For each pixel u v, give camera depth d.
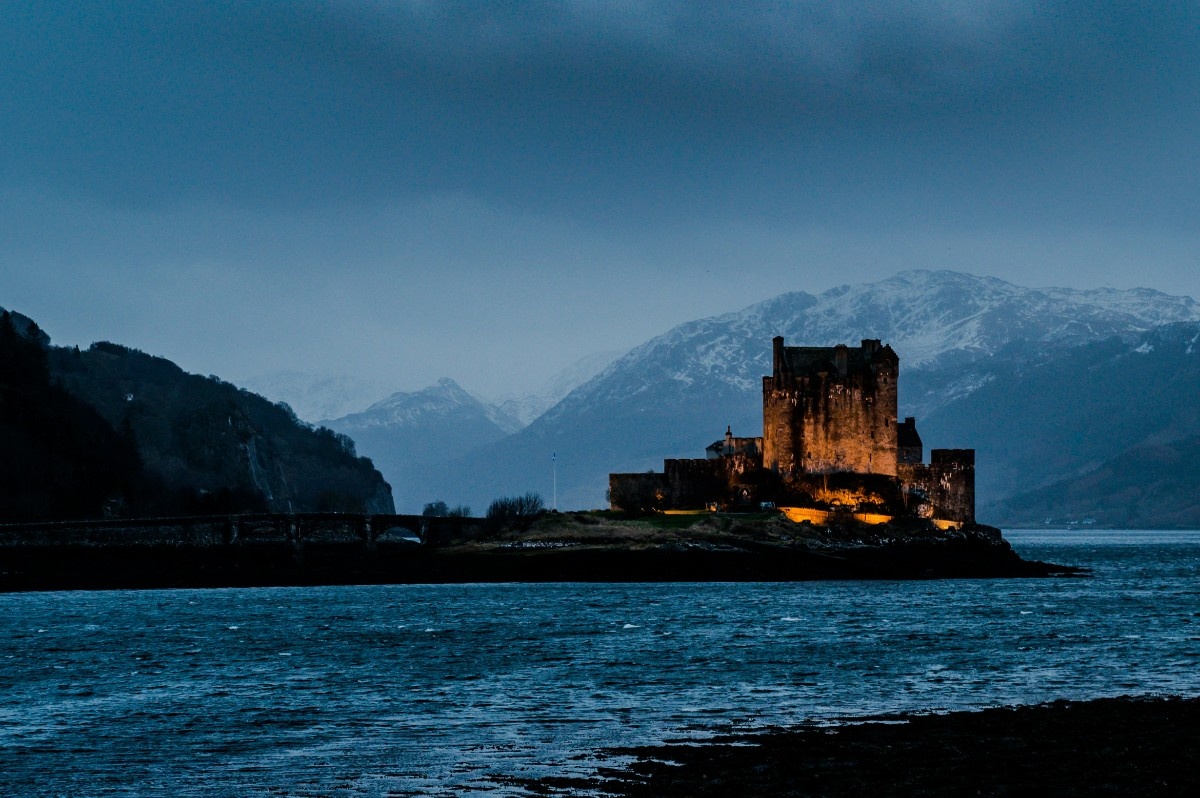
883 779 72.62
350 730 91.62
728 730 88.69
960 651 127.44
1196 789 70.06
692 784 72.94
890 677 111.62
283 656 126.25
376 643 135.38
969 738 82.19
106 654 127.75
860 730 86.19
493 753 83.50
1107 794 69.31
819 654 125.69
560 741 86.50
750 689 106.19
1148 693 102.75
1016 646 131.12
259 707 100.38
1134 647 130.12
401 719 95.31
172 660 123.81
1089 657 123.06
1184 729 83.94
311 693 106.25
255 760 83.00
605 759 80.56
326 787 76.31
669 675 113.75
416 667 119.19
